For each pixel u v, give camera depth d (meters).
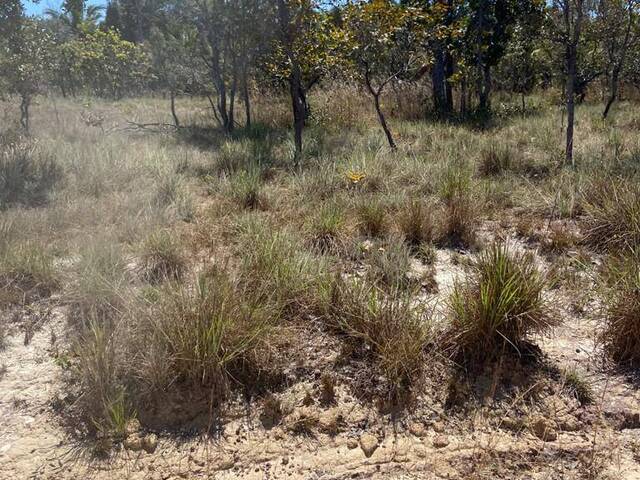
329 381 2.84
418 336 3.01
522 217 5.36
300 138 8.27
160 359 2.77
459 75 13.08
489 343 2.99
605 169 6.09
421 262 4.42
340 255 4.42
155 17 11.23
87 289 3.42
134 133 10.30
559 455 2.47
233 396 2.81
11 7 8.73
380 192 6.06
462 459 2.46
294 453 2.51
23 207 5.54
